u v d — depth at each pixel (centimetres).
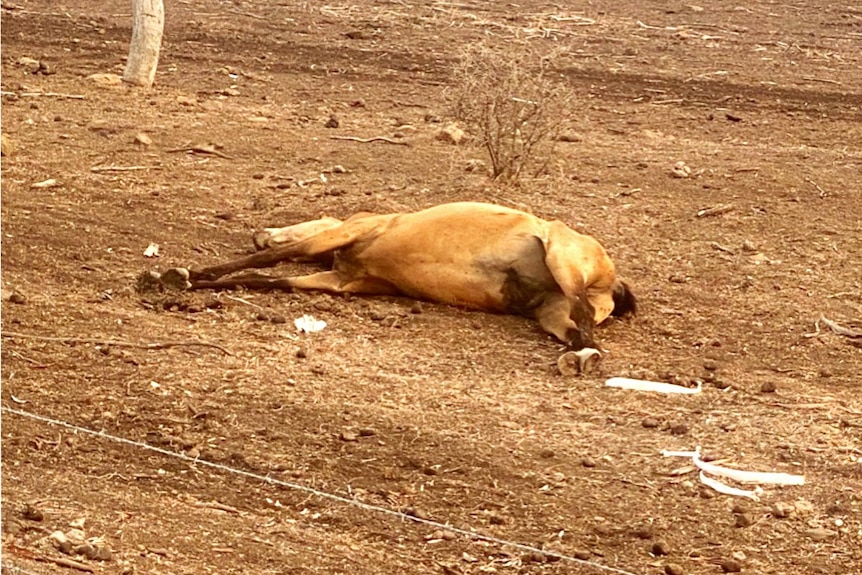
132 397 887
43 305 1025
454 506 787
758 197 1404
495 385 952
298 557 711
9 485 756
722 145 1622
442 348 1010
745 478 835
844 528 789
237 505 769
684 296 1150
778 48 2211
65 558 674
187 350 966
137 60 1728
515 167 1442
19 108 1562
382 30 2186
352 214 1278
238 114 1619
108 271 1112
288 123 1598
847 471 855
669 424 905
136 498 761
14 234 1165
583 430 889
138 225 1218
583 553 742
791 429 909
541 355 1009
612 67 2019
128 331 993
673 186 1427
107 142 1450
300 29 2164
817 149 1617
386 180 1384
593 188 1405
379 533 750
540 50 2094
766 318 1113
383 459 832
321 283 1089
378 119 1647
